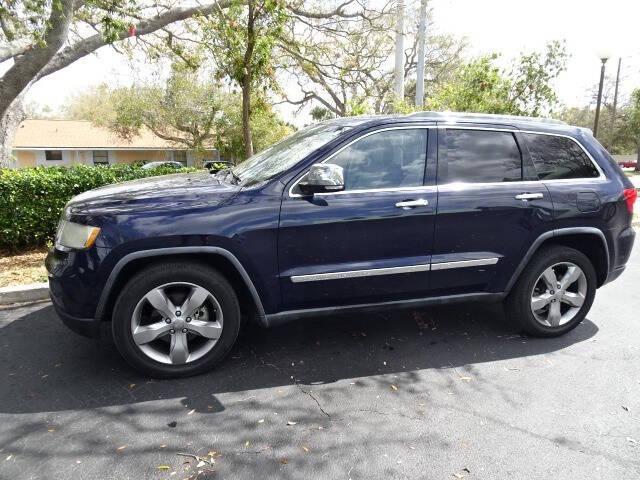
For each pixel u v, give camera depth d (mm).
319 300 3404
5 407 2863
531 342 3924
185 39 10664
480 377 3330
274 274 3230
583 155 3967
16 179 6441
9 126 9109
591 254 4117
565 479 2322
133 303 3025
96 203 3104
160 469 2342
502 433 2684
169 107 25125
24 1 5957
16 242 6562
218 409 2881
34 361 3459
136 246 2953
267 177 3344
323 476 2312
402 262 3443
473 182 3604
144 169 8734
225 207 3107
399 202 3369
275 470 2350
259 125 23828
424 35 12750
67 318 3053
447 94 10977
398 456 2473
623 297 5113
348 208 3279
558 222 3752
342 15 11523
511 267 3734
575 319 4023
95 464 2367
